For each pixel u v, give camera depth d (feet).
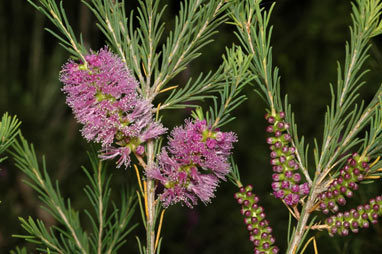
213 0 1.22
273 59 3.57
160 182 1.24
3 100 3.12
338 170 1.22
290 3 3.69
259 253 1.20
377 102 1.21
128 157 1.22
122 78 1.19
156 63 1.25
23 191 2.89
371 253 1.61
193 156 1.19
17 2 3.45
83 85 1.18
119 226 1.39
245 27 1.24
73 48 1.23
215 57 2.99
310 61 3.51
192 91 1.25
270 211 2.69
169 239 3.06
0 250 2.68
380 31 1.22
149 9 1.24
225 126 3.34
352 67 1.23
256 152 3.30
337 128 1.22
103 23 1.25
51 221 2.83
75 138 3.12
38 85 3.27
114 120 1.19
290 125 1.22
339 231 1.18
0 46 3.36
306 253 1.59
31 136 3.06
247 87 3.37
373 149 1.20
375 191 1.56
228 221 3.13
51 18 1.22
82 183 2.99
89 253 1.37
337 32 3.51
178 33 1.25
